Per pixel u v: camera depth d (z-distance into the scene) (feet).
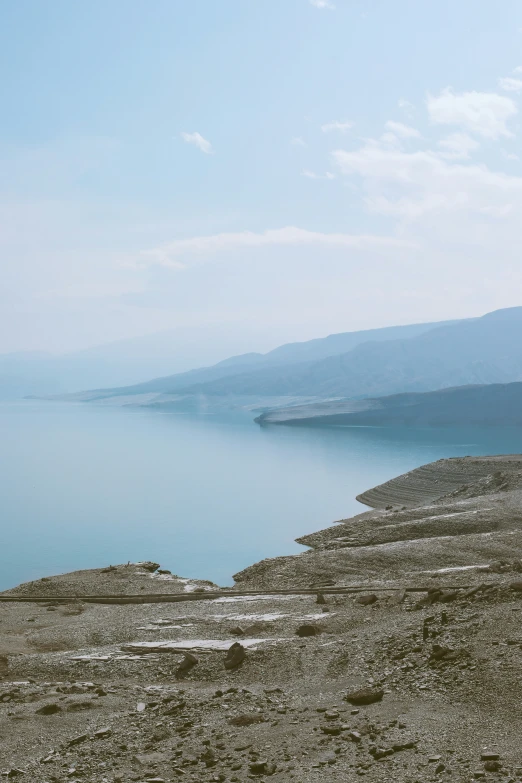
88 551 524.52
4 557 511.40
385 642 90.94
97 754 63.26
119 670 103.24
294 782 51.75
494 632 84.33
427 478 572.51
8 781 58.23
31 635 142.82
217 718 70.95
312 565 231.50
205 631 126.00
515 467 515.91
